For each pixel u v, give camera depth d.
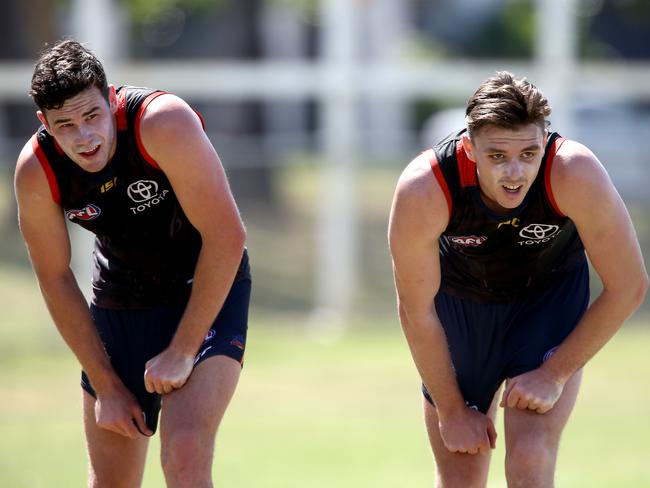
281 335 37.03
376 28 65.06
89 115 11.34
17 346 34.44
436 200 11.94
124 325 13.36
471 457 13.18
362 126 52.53
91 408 13.16
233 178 39.47
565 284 13.26
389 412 27.11
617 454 22.30
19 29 49.03
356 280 38.84
